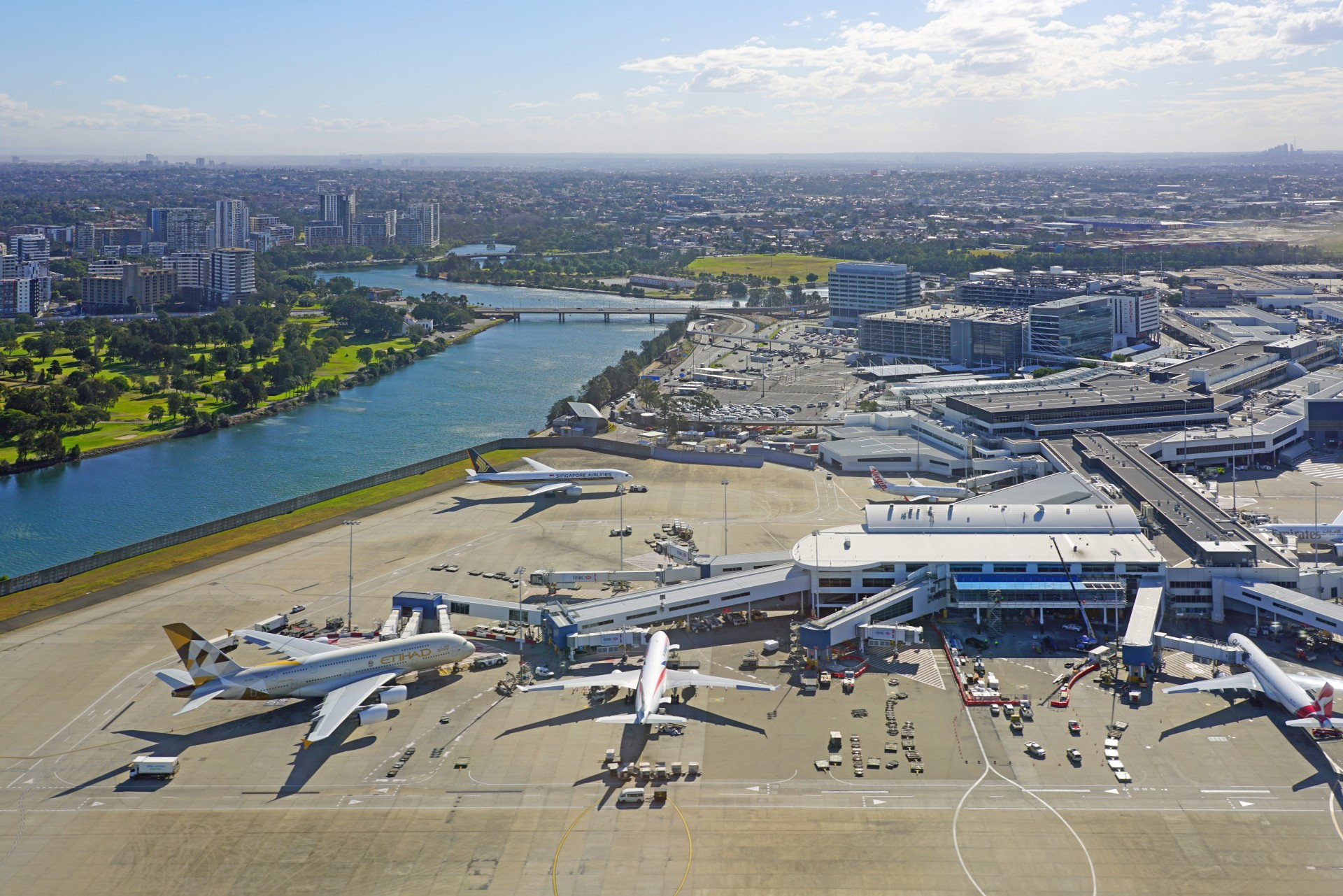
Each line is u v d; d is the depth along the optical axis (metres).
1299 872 152.00
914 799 170.88
